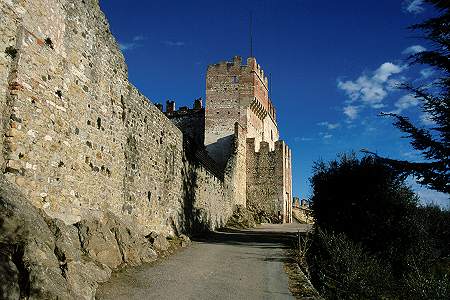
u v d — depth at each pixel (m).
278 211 44.56
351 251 14.39
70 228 11.30
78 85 12.78
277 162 45.56
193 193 24.39
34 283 7.57
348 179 19.83
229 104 45.97
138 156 16.89
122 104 15.77
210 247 18.69
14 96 9.86
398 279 14.41
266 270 14.34
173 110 47.78
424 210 18.67
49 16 11.42
